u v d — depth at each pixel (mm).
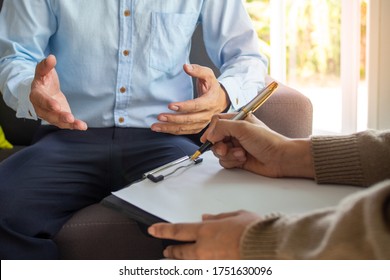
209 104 981
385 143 661
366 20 1655
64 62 1114
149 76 1109
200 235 509
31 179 877
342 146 673
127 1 1088
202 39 1390
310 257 435
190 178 708
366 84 1679
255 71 1154
